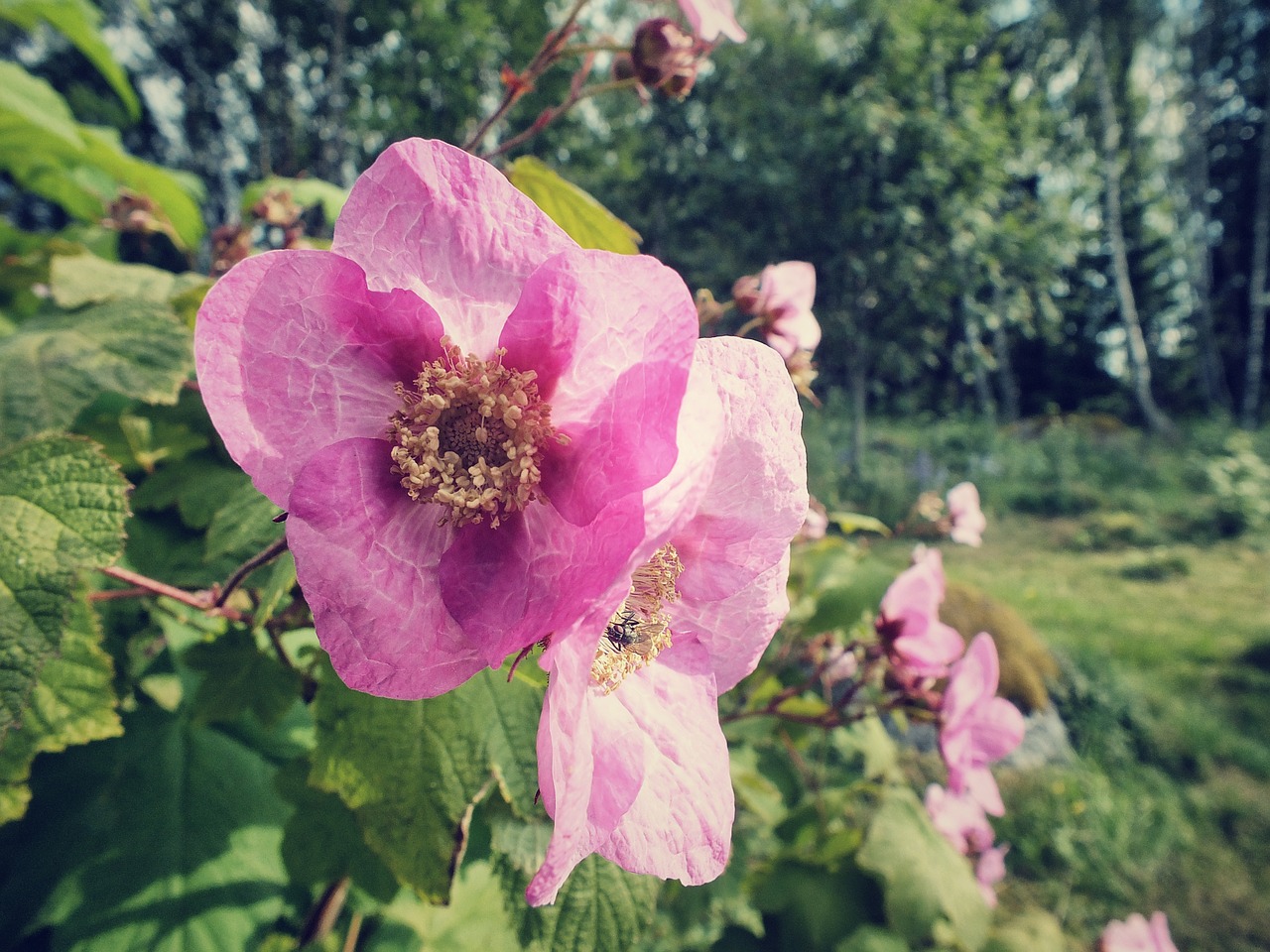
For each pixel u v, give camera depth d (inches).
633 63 5.9
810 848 9.8
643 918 5.1
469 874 7.0
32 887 5.4
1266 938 18.9
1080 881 20.5
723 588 3.6
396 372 3.2
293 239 8.2
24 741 4.0
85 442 4.3
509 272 3.1
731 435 3.4
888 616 7.8
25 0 11.5
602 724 3.4
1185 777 25.1
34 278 7.7
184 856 5.8
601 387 3.1
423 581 3.1
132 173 10.7
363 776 4.5
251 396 2.9
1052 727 26.3
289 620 5.1
